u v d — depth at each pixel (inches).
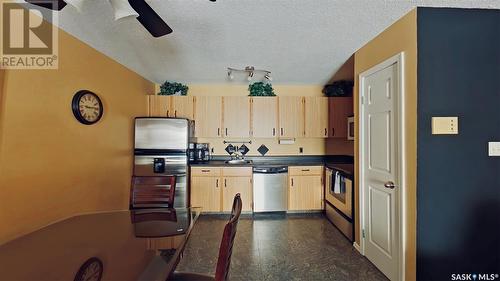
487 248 69.6
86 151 99.3
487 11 71.6
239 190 158.6
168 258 47.1
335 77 159.5
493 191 69.8
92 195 103.0
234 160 175.9
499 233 69.6
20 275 39.6
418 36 70.5
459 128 69.9
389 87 83.6
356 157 107.2
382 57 88.7
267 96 169.9
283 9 75.8
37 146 76.6
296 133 169.0
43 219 78.7
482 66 70.8
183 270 92.0
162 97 164.4
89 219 70.9
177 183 143.9
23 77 72.4
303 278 86.7
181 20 82.3
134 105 143.9
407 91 74.4
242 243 115.5
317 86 180.5
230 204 157.9
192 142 168.1
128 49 107.7
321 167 161.9
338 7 74.2
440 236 69.9
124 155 131.6
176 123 144.3
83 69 97.6
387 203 84.5
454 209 69.9
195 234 127.1
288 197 160.6
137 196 87.6
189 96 166.2
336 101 169.6
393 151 81.3
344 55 116.1
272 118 168.9
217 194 157.9
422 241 69.9
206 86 177.9
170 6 73.5
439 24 70.9
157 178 89.3
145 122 141.4
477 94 70.3
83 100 96.0
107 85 115.0
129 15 46.3
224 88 178.7
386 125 85.3
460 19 71.2
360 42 99.5
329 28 87.7
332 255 103.0
